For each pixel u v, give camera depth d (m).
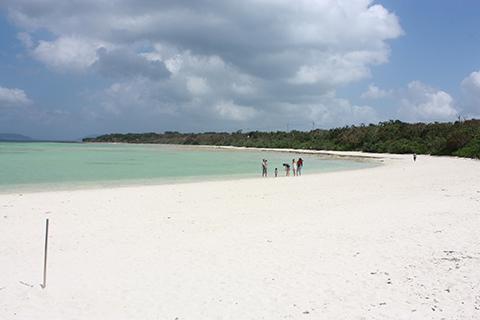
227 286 5.91
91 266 6.98
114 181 24.02
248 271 6.59
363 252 7.48
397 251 7.42
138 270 6.73
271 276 6.31
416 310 4.82
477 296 5.14
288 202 14.33
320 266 6.74
